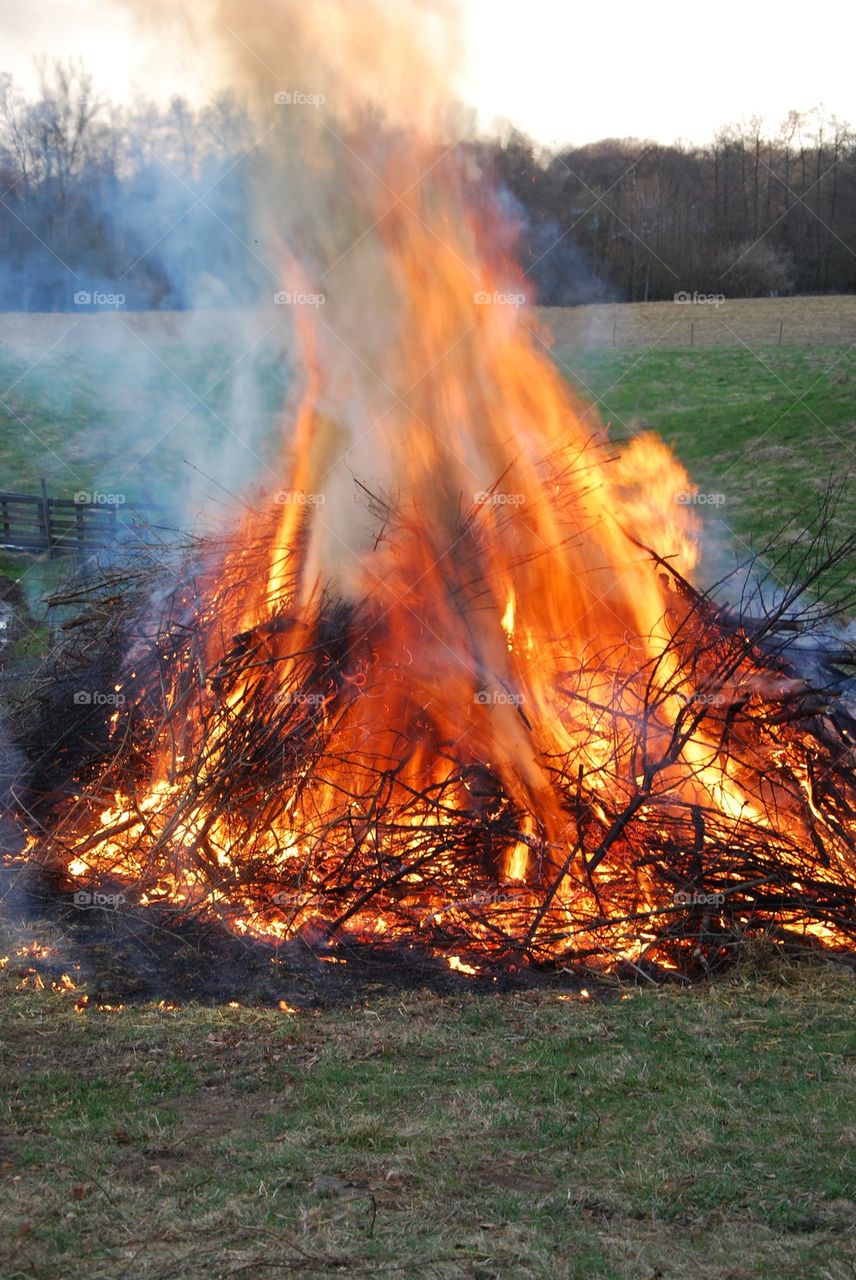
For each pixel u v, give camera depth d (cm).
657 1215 459
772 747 866
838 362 3694
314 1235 439
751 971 720
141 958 737
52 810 935
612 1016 660
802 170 4688
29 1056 597
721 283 4378
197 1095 560
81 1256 425
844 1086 568
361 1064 594
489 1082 573
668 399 3444
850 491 2638
